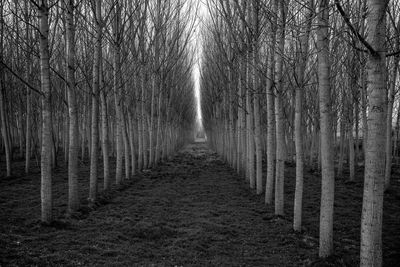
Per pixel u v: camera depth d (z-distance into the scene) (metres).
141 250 6.48
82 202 10.68
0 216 8.65
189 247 6.86
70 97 9.32
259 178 13.30
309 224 9.09
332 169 6.36
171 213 9.96
